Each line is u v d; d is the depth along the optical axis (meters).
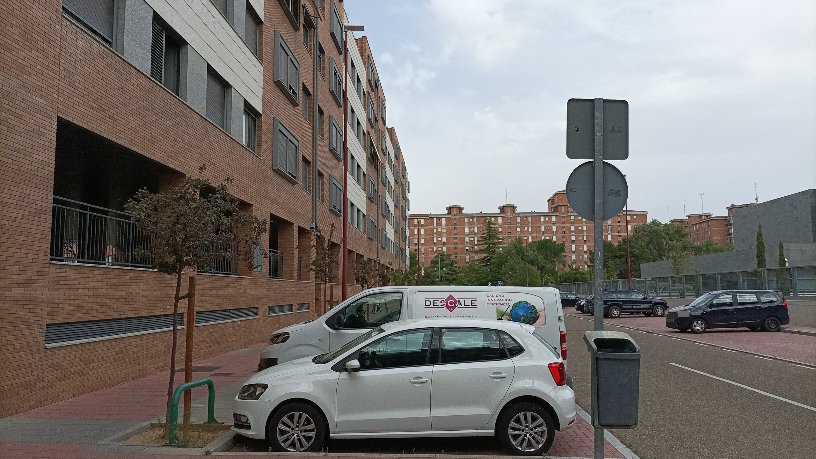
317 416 6.70
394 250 74.69
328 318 9.74
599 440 5.15
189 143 14.65
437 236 173.25
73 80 9.84
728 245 109.50
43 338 8.91
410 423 6.73
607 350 5.14
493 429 6.79
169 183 14.23
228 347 17.33
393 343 6.98
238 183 18.23
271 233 25.14
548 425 6.77
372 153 52.00
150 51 12.88
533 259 121.62
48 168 9.09
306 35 28.52
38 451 6.44
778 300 25.59
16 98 8.39
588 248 165.38
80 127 10.10
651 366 14.30
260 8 21.00
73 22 9.84
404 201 91.25
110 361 10.86
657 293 47.47
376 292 9.80
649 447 7.19
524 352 6.99
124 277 11.41
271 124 22.05
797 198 57.66
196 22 15.43
